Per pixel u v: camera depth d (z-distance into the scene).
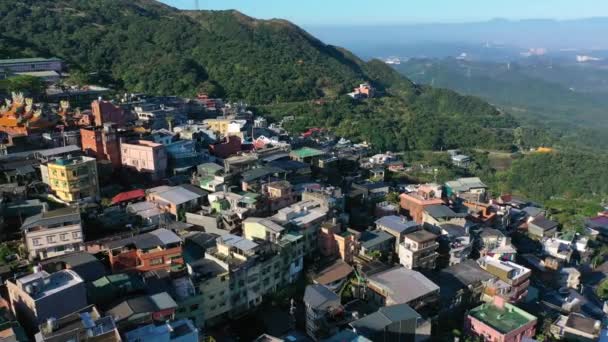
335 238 86.44
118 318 53.91
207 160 116.94
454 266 88.31
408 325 67.12
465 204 114.62
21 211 81.81
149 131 123.88
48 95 152.75
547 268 99.50
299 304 76.62
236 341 67.62
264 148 132.12
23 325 56.34
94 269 65.00
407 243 89.44
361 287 79.94
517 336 71.00
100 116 122.81
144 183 104.81
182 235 81.06
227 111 179.75
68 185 88.62
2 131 113.50
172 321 57.69
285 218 85.50
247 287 73.25
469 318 73.75
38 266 61.66
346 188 116.00
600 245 122.12
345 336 61.66
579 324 78.00
